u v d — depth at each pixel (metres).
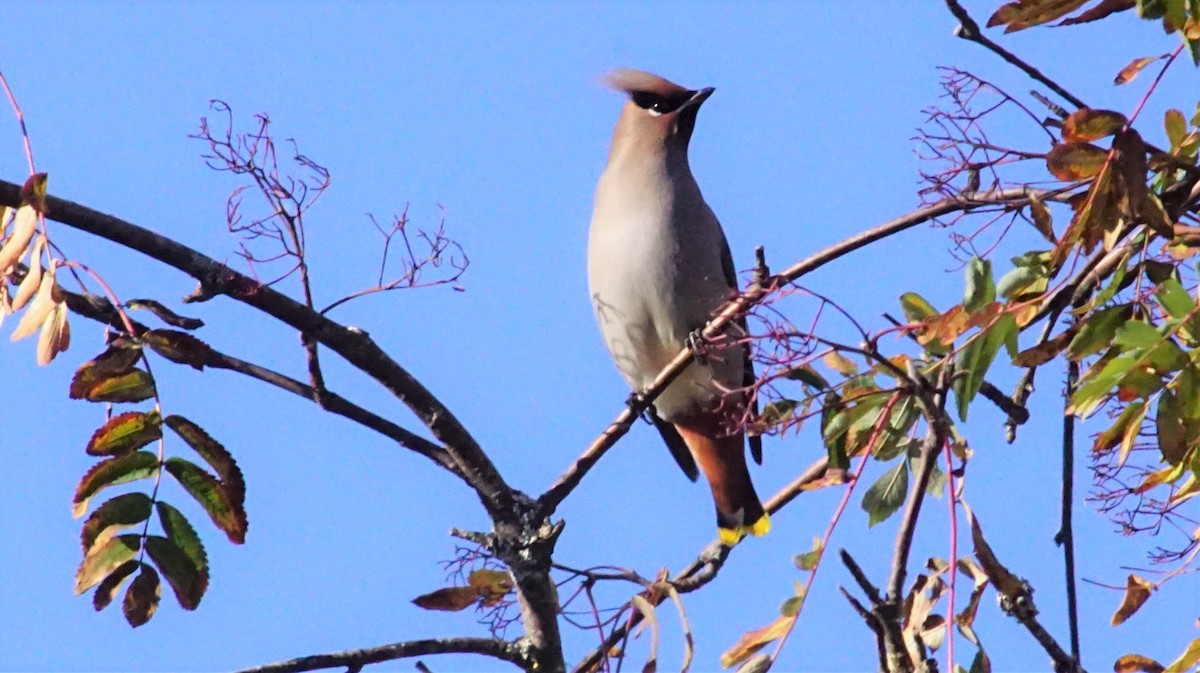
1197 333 5.95
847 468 7.19
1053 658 6.13
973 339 6.11
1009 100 6.83
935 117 6.86
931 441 5.98
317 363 7.07
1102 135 6.07
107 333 6.62
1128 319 6.21
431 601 7.16
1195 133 6.65
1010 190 6.86
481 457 7.18
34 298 6.23
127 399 6.52
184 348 6.58
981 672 6.05
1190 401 5.94
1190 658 6.59
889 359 6.30
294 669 6.88
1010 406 6.86
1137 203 6.08
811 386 6.88
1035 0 6.56
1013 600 6.15
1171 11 6.34
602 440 7.65
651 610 5.99
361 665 6.92
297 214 6.97
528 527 7.18
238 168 6.91
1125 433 6.23
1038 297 6.40
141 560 6.54
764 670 6.25
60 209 6.65
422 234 7.13
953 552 5.84
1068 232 6.20
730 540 8.58
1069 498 7.37
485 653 7.10
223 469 6.59
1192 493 6.56
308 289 7.00
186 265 6.80
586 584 6.59
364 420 7.18
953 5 6.80
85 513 6.48
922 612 6.06
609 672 6.27
